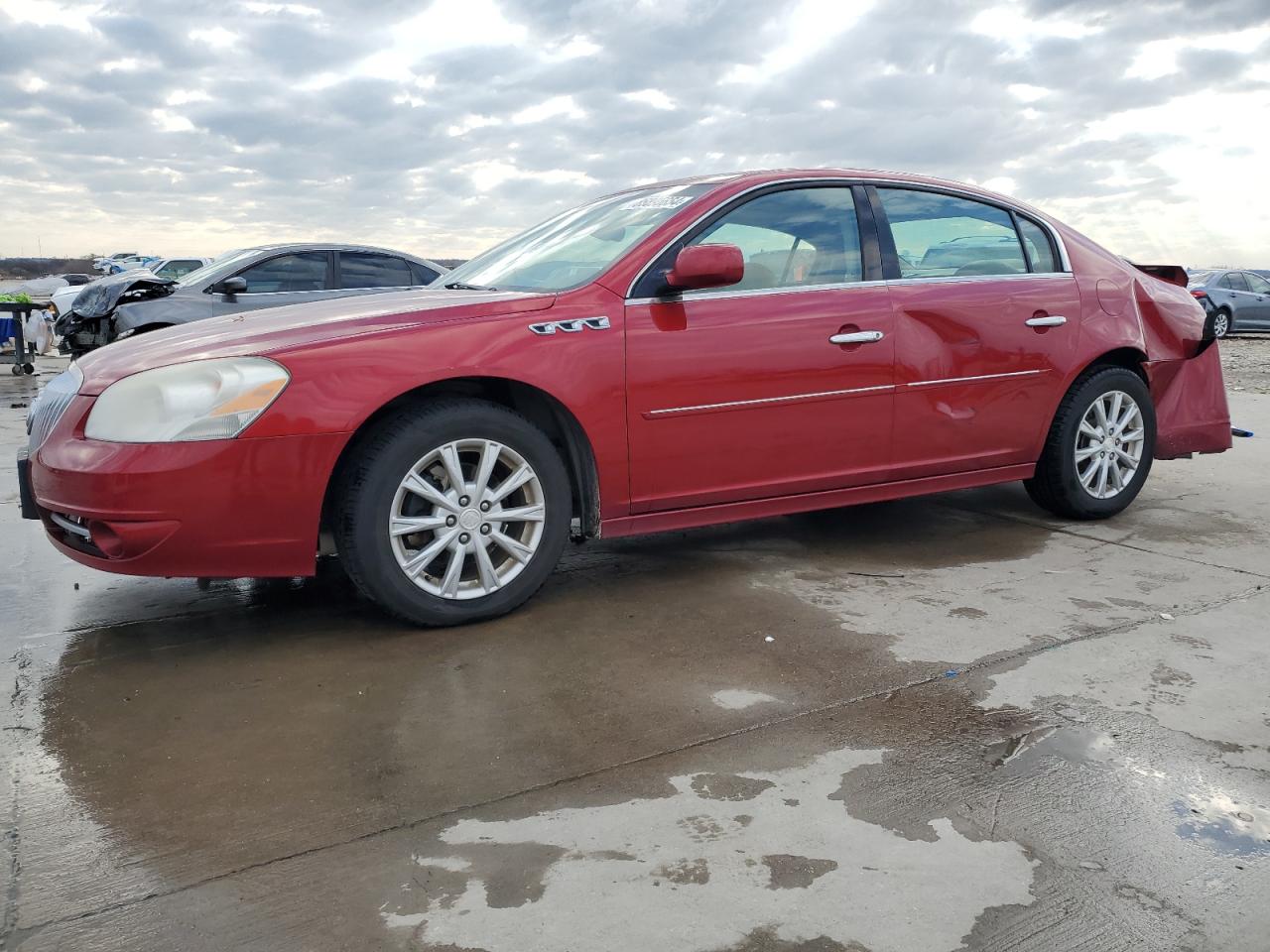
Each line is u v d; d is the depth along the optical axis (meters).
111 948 1.60
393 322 2.98
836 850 1.86
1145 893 1.73
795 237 3.61
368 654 2.88
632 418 3.23
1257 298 18.91
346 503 2.88
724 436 3.40
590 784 2.12
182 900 1.72
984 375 3.92
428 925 1.65
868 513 4.64
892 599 3.35
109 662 2.84
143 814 2.01
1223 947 1.59
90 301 9.02
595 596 3.40
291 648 2.94
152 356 2.86
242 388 2.73
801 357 3.49
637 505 3.32
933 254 3.89
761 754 2.25
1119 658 2.80
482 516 3.06
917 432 3.81
